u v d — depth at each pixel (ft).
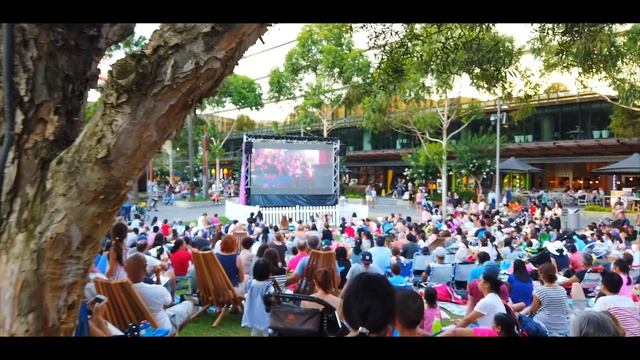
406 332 9.90
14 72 6.58
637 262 33.60
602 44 23.26
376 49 20.84
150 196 104.17
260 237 42.83
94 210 6.11
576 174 120.47
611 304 18.22
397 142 145.28
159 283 25.85
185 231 44.80
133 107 5.98
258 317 20.11
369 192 111.86
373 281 8.54
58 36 6.81
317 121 135.23
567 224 71.10
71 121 6.95
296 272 25.90
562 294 20.30
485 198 106.73
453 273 31.45
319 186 81.61
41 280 6.12
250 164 78.74
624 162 79.71
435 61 23.45
